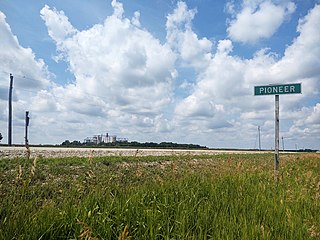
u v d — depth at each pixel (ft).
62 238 13.94
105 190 20.54
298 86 36.24
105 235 14.40
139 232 15.07
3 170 37.27
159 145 317.42
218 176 31.86
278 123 37.40
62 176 39.65
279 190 27.50
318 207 22.50
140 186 23.00
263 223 16.98
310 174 35.37
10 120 176.76
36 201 17.13
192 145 344.49
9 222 13.61
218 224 16.75
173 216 17.98
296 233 16.34
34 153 84.28
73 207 16.21
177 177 30.53
